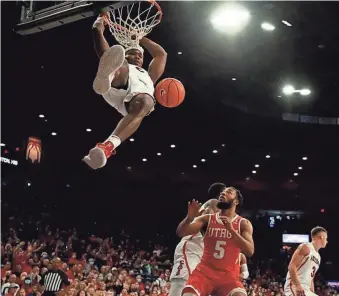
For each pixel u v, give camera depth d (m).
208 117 21.03
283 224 25.97
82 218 23.64
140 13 4.69
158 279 13.65
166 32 14.16
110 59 3.44
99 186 24.56
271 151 23.56
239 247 4.50
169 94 4.20
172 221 25.48
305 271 6.53
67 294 10.32
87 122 20.66
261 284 18.41
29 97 18.55
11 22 12.79
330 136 22.05
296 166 24.92
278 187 26.56
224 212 4.70
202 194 26.05
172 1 12.27
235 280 4.57
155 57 4.35
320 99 19.64
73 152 22.89
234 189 4.71
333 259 24.80
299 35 14.54
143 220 25.16
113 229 24.05
